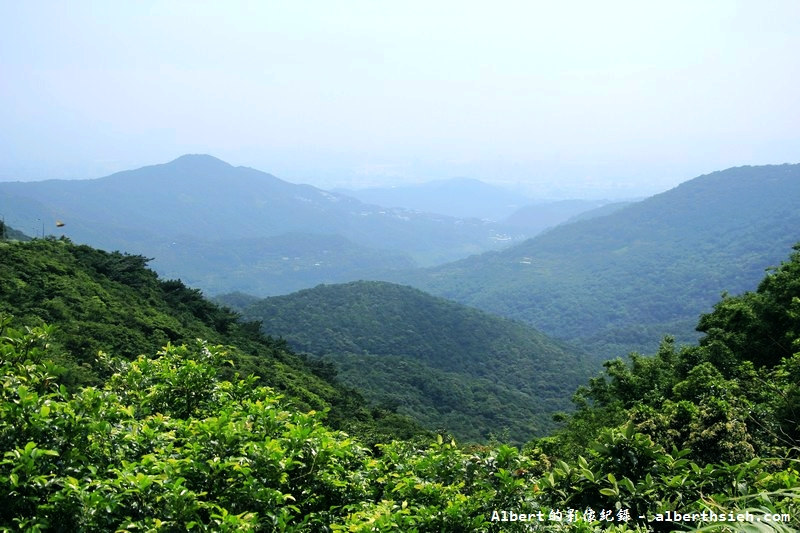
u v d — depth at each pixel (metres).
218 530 4.34
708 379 14.50
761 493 3.69
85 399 5.64
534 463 5.65
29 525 4.15
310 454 5.50
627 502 4.93
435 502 5.20
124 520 4.33
